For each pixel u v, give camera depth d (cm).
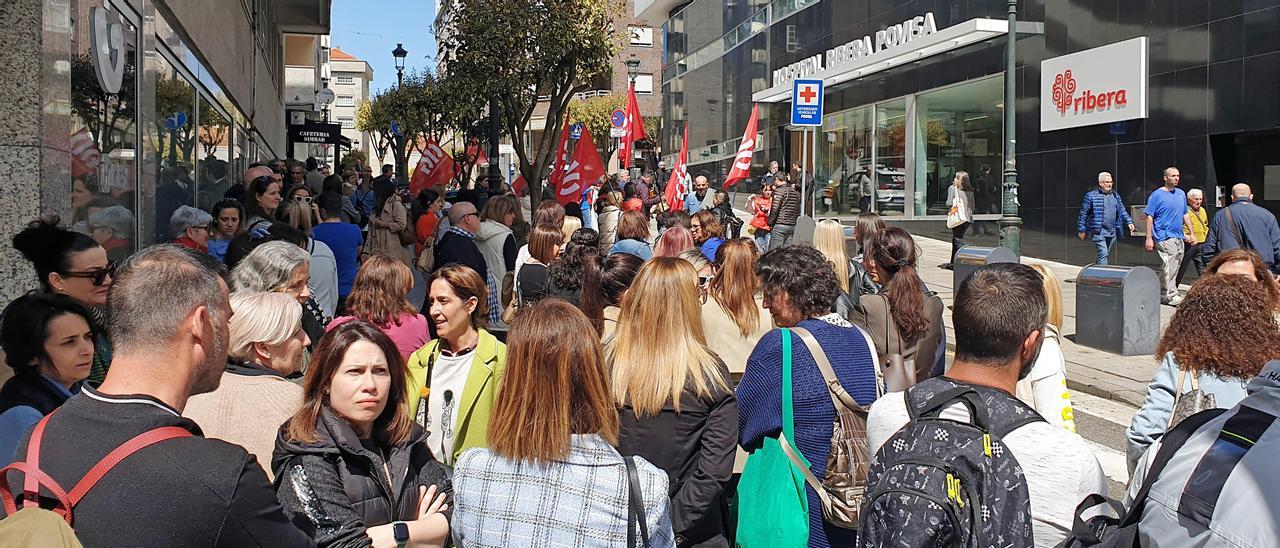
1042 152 2123
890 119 2780
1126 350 1145
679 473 388
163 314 243
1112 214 1708
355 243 920
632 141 2139
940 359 550
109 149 786
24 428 342
